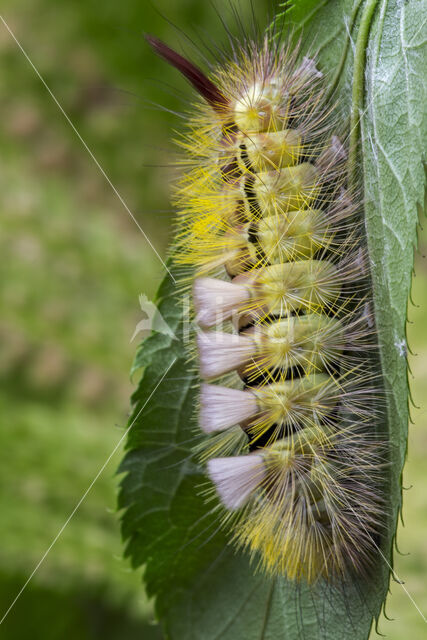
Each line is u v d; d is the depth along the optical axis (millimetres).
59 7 248
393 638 164
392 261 136
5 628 190
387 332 137
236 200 141
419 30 136
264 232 140
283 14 141
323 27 141
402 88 136
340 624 142
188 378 145
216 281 141
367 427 139
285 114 141
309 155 141
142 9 234
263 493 141
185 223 146
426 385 182
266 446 140
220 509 148
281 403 138
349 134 140
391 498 137
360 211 139
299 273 139
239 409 139
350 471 139
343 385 139
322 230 139
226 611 149
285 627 147
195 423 146
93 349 207
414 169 135
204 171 145
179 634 151
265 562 145
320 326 139
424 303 192
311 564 141
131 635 191
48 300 212
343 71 140
